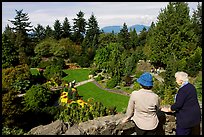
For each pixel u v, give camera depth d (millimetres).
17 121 21578
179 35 50500
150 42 55594
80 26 81875
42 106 31906
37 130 5652
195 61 39188
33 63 58438
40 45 65250
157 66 53188
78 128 5664
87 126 5754
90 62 62281
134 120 5039
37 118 24656
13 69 40094
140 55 56688
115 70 45000
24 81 39844
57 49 65125
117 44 56312
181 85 5133
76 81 50188
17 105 21672
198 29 53344
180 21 51156
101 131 5746
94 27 79812
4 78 37188
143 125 4922
